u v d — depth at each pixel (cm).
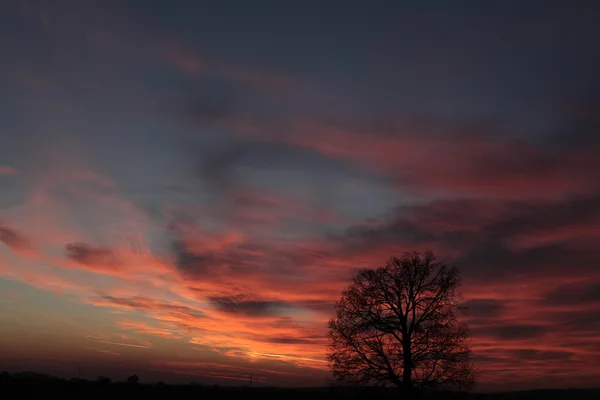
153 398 4634
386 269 3881
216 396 5088
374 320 3797
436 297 3800
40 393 4256
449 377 3716
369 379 3766
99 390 4881
